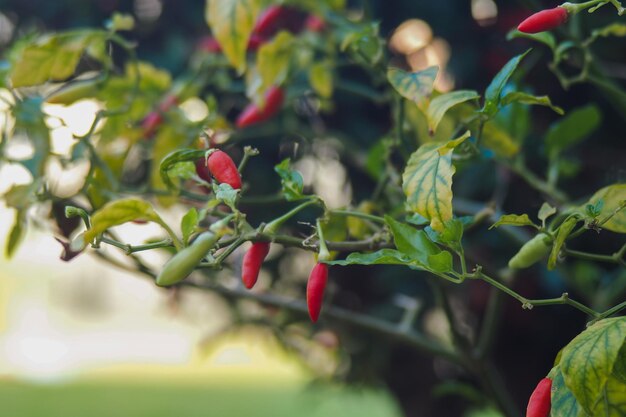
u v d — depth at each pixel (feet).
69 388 13.26
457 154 2.42
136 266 2.77
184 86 3.08
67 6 4.16
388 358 4.39
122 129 3.00
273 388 13.01
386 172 2.71
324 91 3.23
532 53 3.72
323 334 4.20
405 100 2.73
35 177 2.75
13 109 2.77
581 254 2.17
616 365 1.93
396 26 4.00
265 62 2.89
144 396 12.43
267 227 2.09
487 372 2.80
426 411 4.45
